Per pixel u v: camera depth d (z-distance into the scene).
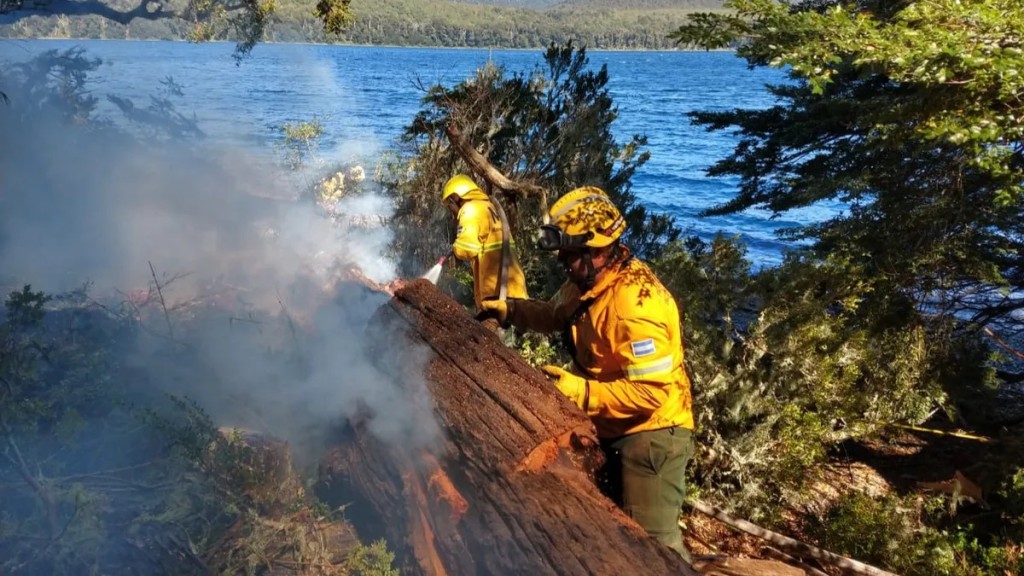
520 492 2.61
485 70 8.36
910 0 4.97
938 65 3.80
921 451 6.42
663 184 23.05
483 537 2.60
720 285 5.54
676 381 3.09
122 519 2.72
